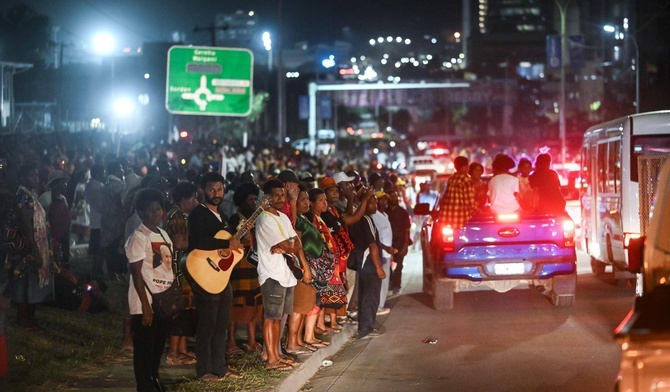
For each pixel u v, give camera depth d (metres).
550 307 15.55
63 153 26.47
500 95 101.94
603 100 92.88
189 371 10.16
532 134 115.38
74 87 63.72
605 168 18.16
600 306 15.52
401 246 18.20
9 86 49.62
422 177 41.03
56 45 71.44
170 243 8.59
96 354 10.55
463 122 150.62
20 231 10.98
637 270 6.67
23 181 11.27
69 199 18.56
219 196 9.24
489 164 43.25
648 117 16.31
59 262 12.59
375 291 13.42
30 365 9.63
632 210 16.28
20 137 26.48
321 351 11.55
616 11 109.38
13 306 12.66
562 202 17.27
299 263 10.50
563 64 59.00
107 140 36.34
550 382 9.90
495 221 15.05
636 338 5.04
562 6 63.91
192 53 17.67
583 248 21.45
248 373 9.80
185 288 10.09
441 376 10.45
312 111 86.44
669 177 6.17
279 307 10.14
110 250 16.11
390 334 13.53
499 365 10.93
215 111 17.70
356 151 106.94
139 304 8.42
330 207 12.57
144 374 8.50
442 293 15.55
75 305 12.49
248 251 10.63
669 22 70.31
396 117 149.38
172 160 25.61
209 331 9.43
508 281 15.19
